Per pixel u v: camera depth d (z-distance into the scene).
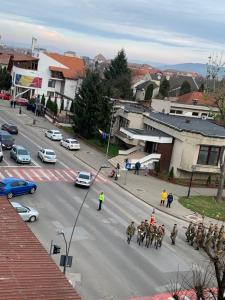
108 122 72.44
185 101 98.31
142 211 43.69
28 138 68.75
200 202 49.75
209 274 28.55
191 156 57.00
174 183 56.00
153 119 64.62
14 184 41.16
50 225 35.84
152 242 35.94
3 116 84.56
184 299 25.27
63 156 61.34
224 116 61.44
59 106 103.19
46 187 46.06
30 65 107.69
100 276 28.80
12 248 19.83
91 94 73.19
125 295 27.03
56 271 18.78
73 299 17.14
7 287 16.84
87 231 35.88
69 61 111.06
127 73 115.38
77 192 46.03
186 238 38.19
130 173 57.41
